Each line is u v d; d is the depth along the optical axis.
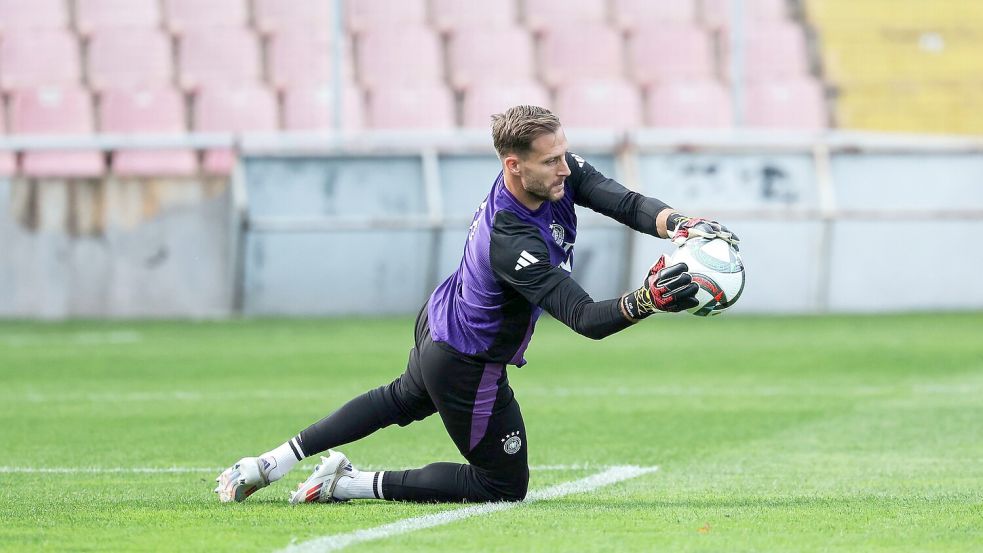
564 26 73.25
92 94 69.50
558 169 15.20
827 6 74.00
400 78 71.50
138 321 57.25
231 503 17.48
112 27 71.62
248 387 35.31
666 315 58.34
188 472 21.59
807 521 15.75
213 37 71.62
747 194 60.47
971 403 30.69
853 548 14.03
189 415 29.84
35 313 59.06
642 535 14.80
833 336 48.81
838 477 20.39
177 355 43.69
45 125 69.25
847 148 61.03
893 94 72.00
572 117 70.31
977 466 21.55
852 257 60.41
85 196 59.16
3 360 42.53
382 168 59.88
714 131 61.84
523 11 74.06
